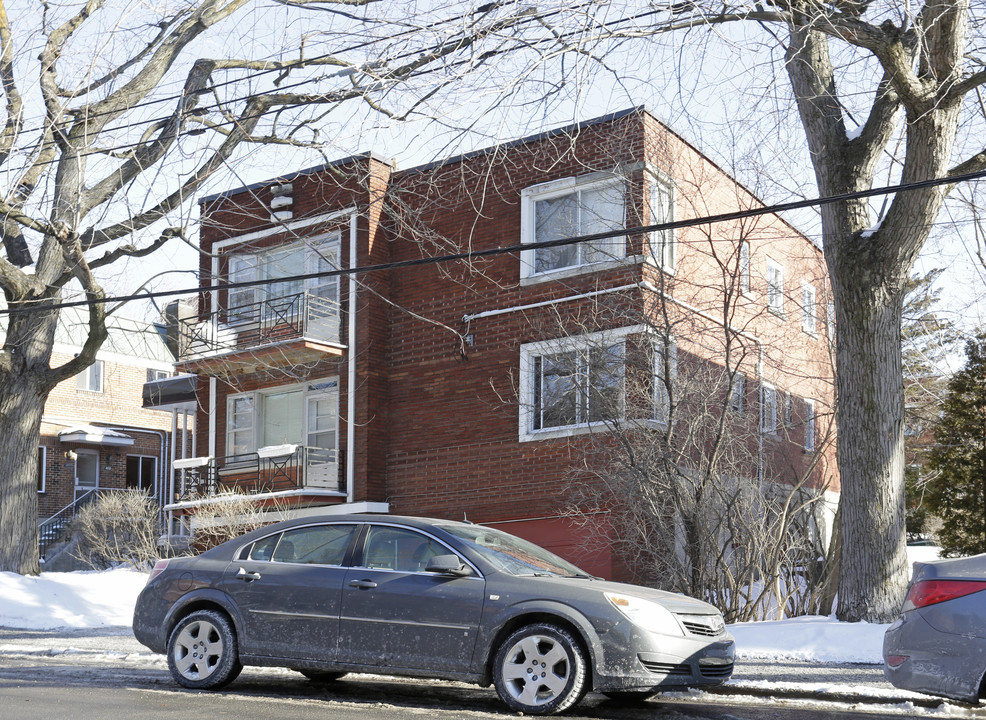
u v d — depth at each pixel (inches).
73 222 703.1
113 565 1030.4
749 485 618.8
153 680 382.3
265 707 311.4
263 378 943.0
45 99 691.4
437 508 837.8
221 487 928.3
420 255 876.0
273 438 945.5
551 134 803.4
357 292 882.8
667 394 647.1
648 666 312.2
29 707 304.0
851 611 515.2
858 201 534.0
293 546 365.7
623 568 722.2
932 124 492.1
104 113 689.6
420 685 387.9
